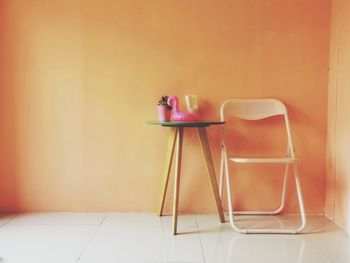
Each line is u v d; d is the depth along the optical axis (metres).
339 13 2.18
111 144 2.34
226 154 2.13
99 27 2.29
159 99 2.32
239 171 2.36
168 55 2.30
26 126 2.32
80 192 2.34
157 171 2.34
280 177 2.35
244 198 2.36
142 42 2.30
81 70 2.31
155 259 1.66
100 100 2.32
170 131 2.27
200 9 2.29
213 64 2.31
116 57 2.30
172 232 2.01
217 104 2.32
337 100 2.19
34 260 1.63
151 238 1.92
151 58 2.31
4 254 1.70
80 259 1.65
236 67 2.31
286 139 2.34
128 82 2.31
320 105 2.33
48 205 2.35
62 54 2.30
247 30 2.30
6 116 2.32
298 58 2.31
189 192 2.35
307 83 2.32
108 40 2.30
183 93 2.32
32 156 2.33
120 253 1.72
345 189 2.08
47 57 2.30
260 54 2.31
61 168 2.34
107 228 2.07
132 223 2.16
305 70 2.31
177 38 2.30
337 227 2.12
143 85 2.32
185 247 1.81
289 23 2.29
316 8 2.29
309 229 2.09
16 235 1.95
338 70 2.18
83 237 1.93
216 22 2.29
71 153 2.34
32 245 1.81
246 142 2.34
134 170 2.35
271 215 2.34
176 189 2.00
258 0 2.29
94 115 2.33
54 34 2.29
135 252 1.74
